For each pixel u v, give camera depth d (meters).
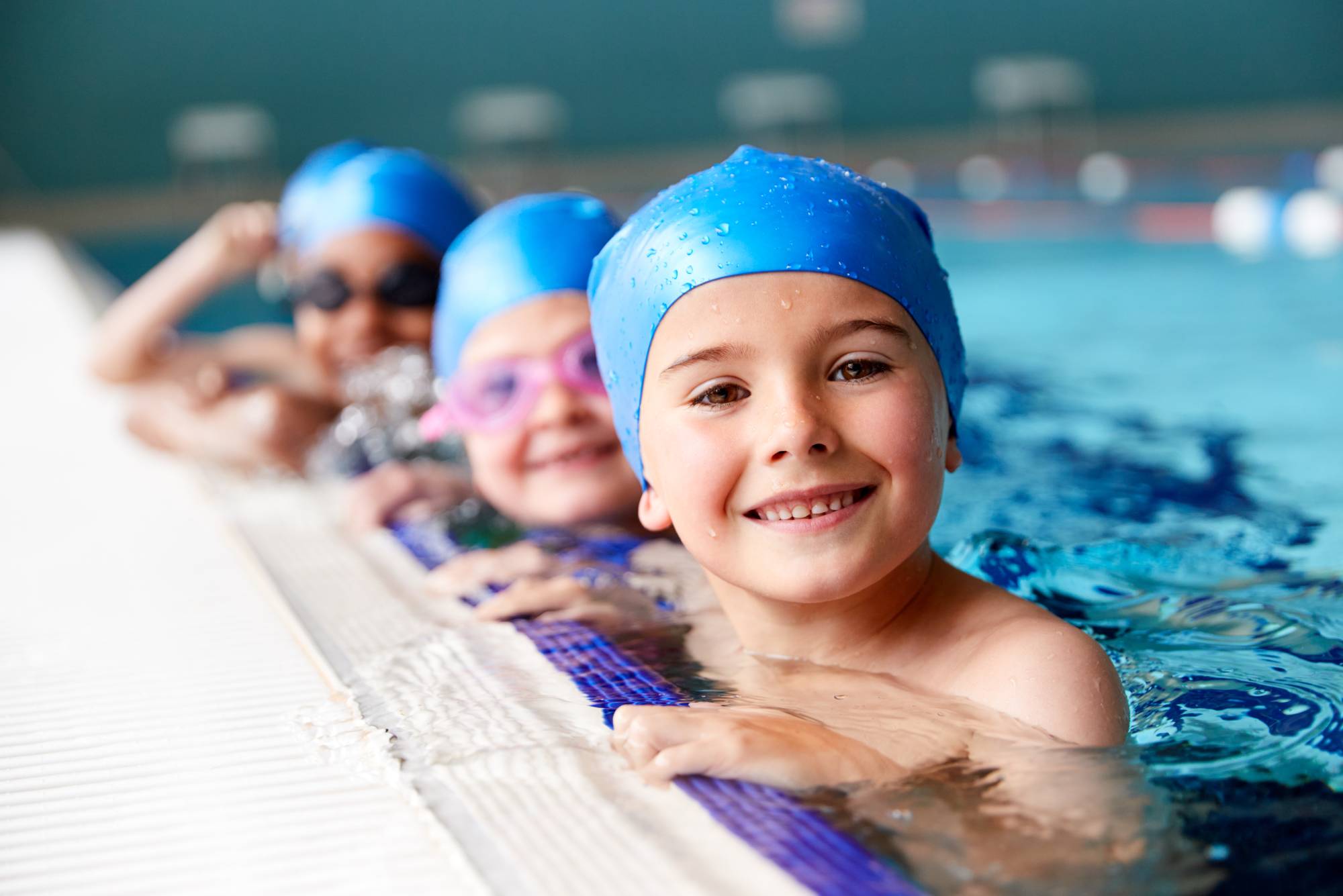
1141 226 8.23
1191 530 2.32
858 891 1.02
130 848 1.21
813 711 1.42
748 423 1.46
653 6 15.07
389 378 3.31
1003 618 1.53
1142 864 1.03
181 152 13.88
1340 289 5.59
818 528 1.45
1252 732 1.31
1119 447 3.17
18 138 13.95
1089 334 4.98
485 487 2.52
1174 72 14.89
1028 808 1.14
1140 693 1.46
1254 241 7.37
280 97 14.61
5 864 1.19
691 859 1.09
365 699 1.56
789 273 1.48
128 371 3.99
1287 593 1.88
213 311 7.61
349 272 3.38
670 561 2.22
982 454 3.15
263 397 3.44
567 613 1.88
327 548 2.41
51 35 13.91
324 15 14.59
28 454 3.46
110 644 1.88
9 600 2.16
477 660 1.68
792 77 15.16
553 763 1.30
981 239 8.53
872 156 13.70
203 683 1.68
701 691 1.51
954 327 1.65
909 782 1.21
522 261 2.48
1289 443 3.11
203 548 2.45
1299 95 14.90
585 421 2.43
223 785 1.33
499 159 14.82
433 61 14.86
